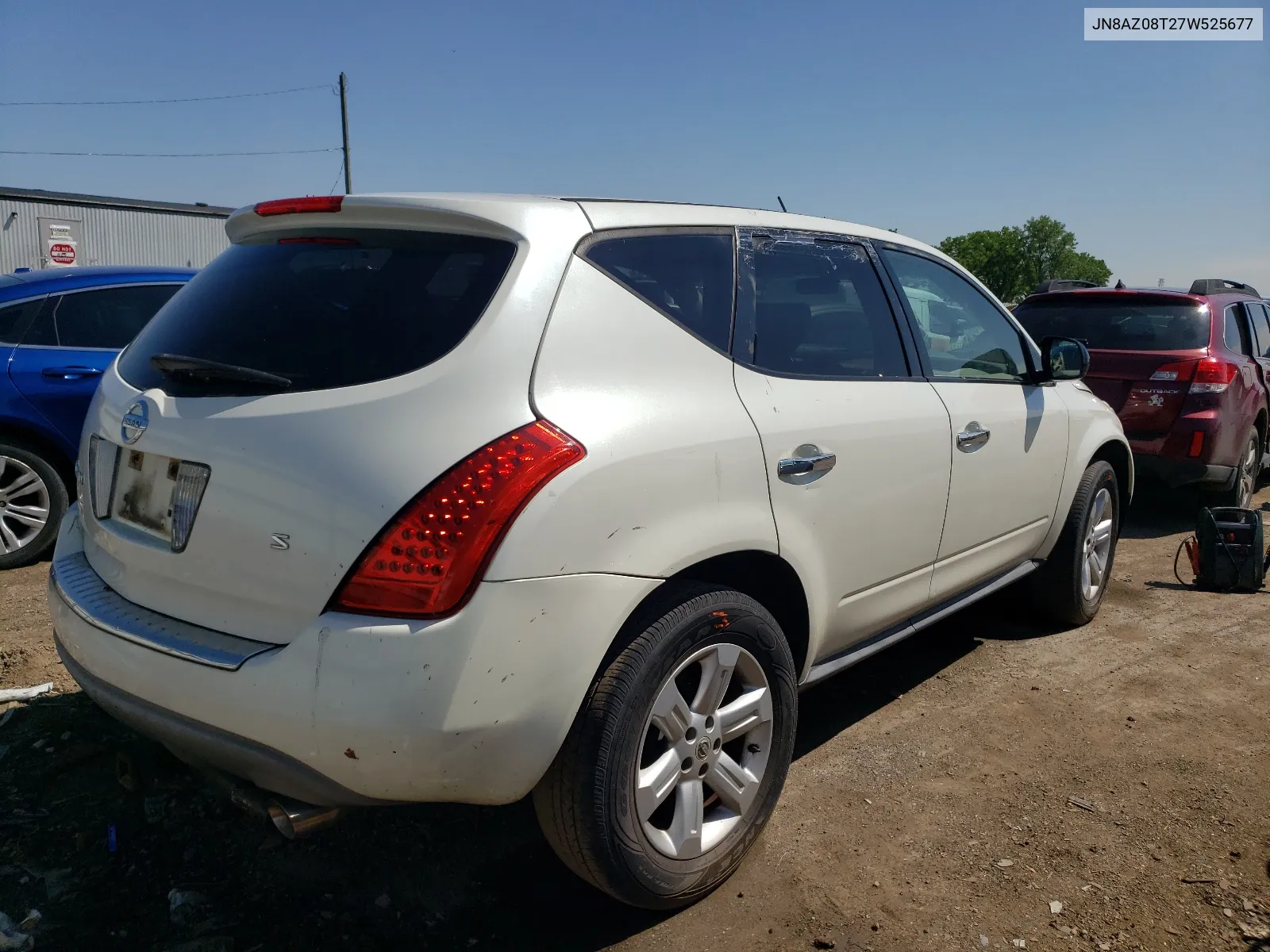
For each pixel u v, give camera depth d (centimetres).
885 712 386
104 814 292
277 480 209
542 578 205
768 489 265
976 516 373
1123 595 550
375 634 194
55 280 562
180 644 217
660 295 261
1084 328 745
